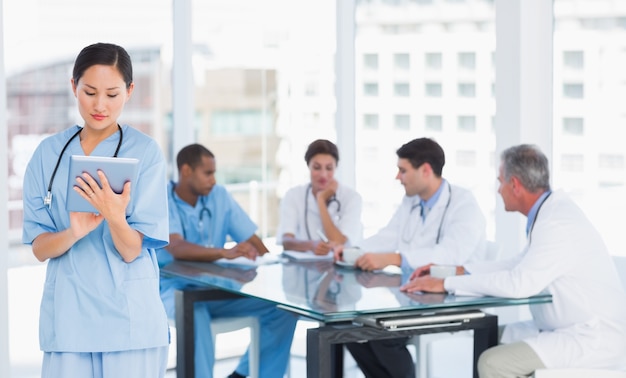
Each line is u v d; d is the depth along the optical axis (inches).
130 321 104.3
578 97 183.5
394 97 214.1
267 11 220.7
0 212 159.0
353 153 224.1
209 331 161.8
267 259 175.3
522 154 141.3
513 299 134.6
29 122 244.7
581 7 182.1
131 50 218.4
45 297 105.4
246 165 224.4
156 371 107.6
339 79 222.5
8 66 225.0
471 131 199.0
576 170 185.0
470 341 198.4
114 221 98.3
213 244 182.2
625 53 176.6
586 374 126.6
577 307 136.3
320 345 123.7
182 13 209.0
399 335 127.2
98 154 105.4
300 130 225.5
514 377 132.9
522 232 189.6
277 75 223.1
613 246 180.5
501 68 188.1
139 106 225.6
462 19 199.2
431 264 149.9
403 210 171.5
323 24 224.1
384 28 215.0
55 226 105.9
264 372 172.2
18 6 219.3
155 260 108.6
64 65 231.6
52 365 105.0
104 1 216.4
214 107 219.3
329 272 159.5
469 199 163.3
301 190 191.0
